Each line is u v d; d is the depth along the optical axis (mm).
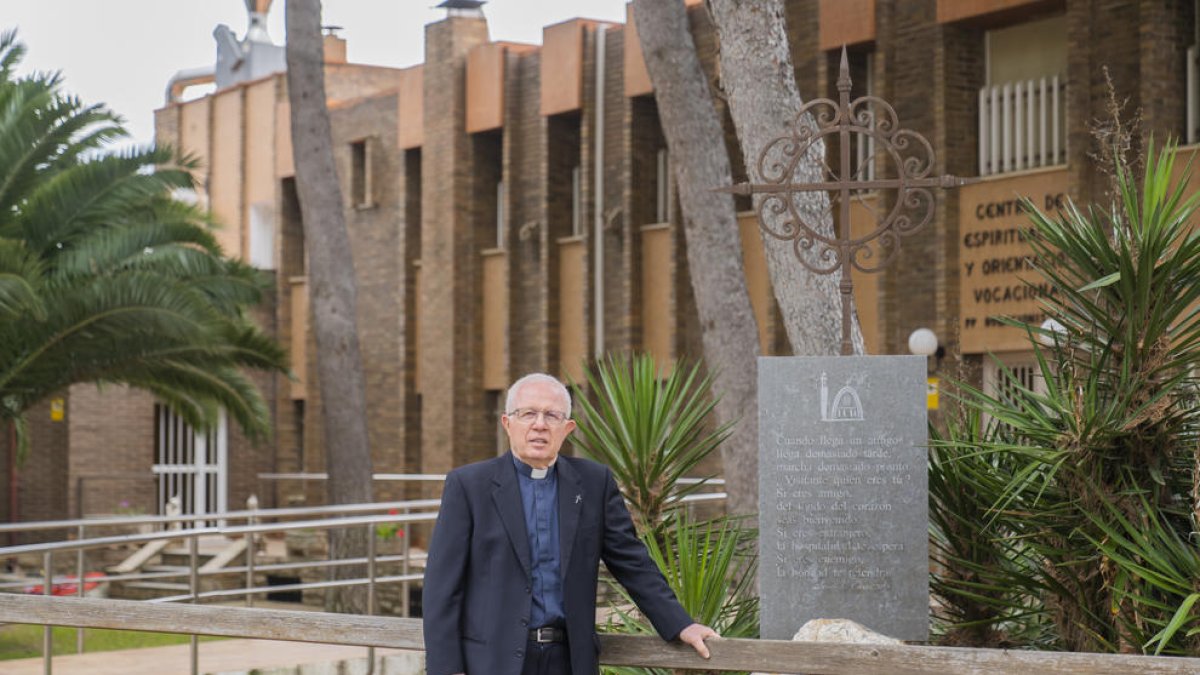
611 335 22688
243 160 30531
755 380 13180
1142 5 15641
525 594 5109
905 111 18516
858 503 7078
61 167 17734
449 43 25547
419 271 26859
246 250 30484
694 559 7254
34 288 15336
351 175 28234
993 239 17688
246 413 18969
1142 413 6355
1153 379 6484
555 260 23859
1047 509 6703
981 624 7336
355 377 18781
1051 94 17625
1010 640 7430
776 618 7090
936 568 7902
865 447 7078
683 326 21609
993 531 7367
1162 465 6602
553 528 5199
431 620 5090
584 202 23094
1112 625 6699
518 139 24531
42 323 16250
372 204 27547
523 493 5215
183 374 18297
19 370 16844
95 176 17078
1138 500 6559
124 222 17688
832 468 7090
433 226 25844
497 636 5070
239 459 29609
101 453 29328
